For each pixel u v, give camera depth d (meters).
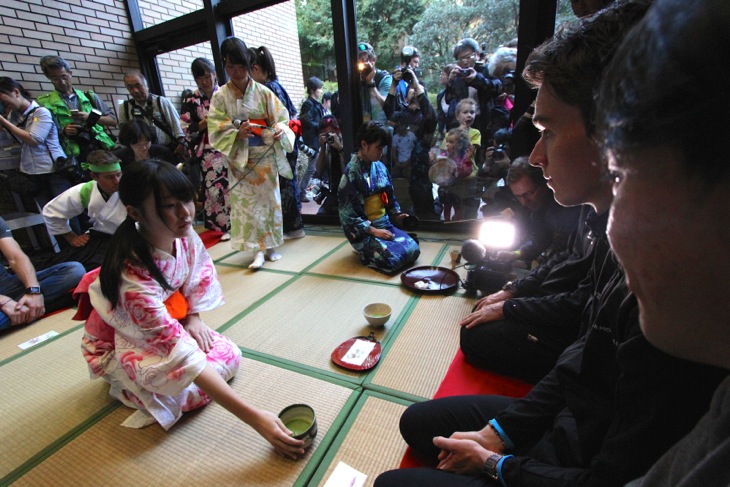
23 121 2.86
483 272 1.90
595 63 0.49
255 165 2.47
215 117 2.42
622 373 0.50
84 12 3.46
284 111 2.56
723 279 0.20
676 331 0.25
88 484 1.02
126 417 1.27
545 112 0.57
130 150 2.76
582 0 1.49
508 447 0.79
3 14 3.01
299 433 1.10
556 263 1.37
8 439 1.19
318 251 2.88
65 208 2.17
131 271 1.08
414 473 0.74
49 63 2.96
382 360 1.49
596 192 0.60
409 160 3.16
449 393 1.27
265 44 3.87
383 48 3.12
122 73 3.80
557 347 1.18
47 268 2.15
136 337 1.11
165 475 1.04
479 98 2.80
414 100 2.98
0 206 3.55
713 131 0.17
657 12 0.19
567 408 0.79
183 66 4.19
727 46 0.16
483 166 2.86
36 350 1.70
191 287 1.40
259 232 2.58
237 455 1.09
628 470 0.47
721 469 0.23
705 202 0.19
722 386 0.26
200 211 3.75
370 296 2.06
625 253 0.25
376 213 2.59
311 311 1.93
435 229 3.18
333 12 2.78
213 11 3.22
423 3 2.84
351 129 3.11
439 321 1.76
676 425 0.44
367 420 1.18
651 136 0.19
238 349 1.47
